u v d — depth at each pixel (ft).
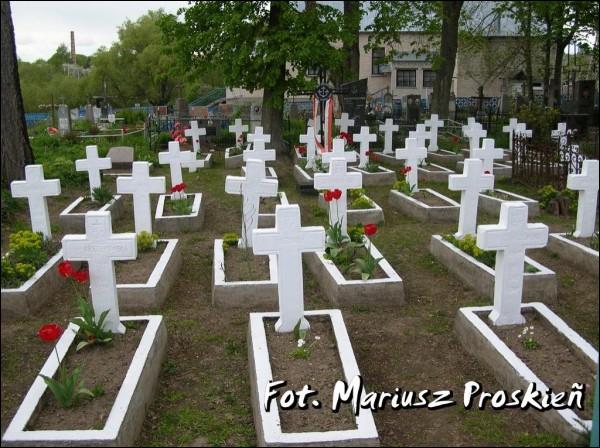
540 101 109.50
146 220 31.94
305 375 18.48
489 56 128.47
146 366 18.57
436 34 84.33
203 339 22.88
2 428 16.51
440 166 57.36
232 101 136.98
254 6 57.11
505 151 64.64
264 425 15.94
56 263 27.43
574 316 24.63
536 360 19.53
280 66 59.98
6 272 25.14
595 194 31.63
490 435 17.15
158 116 85.97
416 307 25.84
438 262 31.01
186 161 40.68
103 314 19.93
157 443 16.92
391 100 111.55
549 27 94.07
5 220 36.04
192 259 31.83
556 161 45.88
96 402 16.89
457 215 38.29
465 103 132.05
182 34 59.21
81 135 82.79
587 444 15.88
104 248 20.13
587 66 133.08
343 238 29.43
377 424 17.81
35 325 23.45
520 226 21.25
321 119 58.54
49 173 48.75
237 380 20.29
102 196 40.29
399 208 41.78
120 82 177.17
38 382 17.44
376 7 75.20
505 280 21.56
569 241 31.09
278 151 64.23
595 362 18.92
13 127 41.16
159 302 25.50
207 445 16.89
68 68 233.55
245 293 25.53
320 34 56.59
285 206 20.45
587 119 85.71
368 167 51.98
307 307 25.72
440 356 21.71
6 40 40.75
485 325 21.47
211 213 41.52
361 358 21.65
